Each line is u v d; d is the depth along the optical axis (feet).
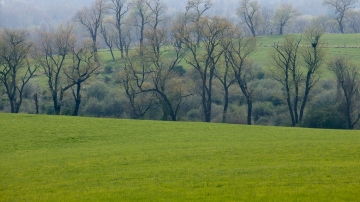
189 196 228.63
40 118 642.22
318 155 351.25
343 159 331.36
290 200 212.02
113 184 271.69
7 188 275.39
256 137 497.87
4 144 471.21
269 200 214.07
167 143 461.78
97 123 609.01
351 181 246.68
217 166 316.60
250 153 371.97
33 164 359.87
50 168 339.77
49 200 234.79
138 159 362.74
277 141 454.40
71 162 361.71
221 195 227.61
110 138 504.84
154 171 305.32
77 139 499.51
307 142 432.25
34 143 477.36
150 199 226.17
